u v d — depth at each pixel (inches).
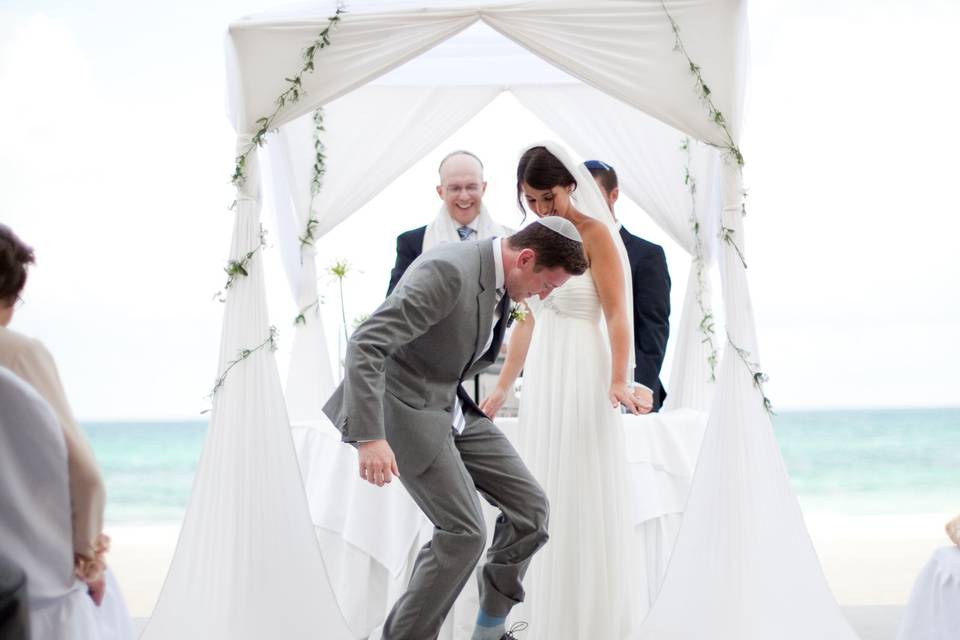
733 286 141.5
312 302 196.1
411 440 118.3
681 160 190.5
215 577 137.3
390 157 198.4
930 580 109.0
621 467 143.7
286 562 137.0
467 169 185.5
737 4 138.8
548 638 139.5
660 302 179.6
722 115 140.2
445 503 118.5
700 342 191.6
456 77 194.4
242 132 142.3
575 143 197.0
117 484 882.1
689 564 138.9
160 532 443.2
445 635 147.6
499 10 140.9
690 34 139.7
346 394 112.8
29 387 76.5
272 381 140.6
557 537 140.3
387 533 148.7
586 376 141.9
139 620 171.5
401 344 114.3
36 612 78.0
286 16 142.8
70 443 79.7
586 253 142.4
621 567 141.6
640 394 142.9
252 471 138.3
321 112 195.6
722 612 136.3
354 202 197.8
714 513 138.8
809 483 911.0
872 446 933.2
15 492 76.8
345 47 141.9
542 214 143.7
